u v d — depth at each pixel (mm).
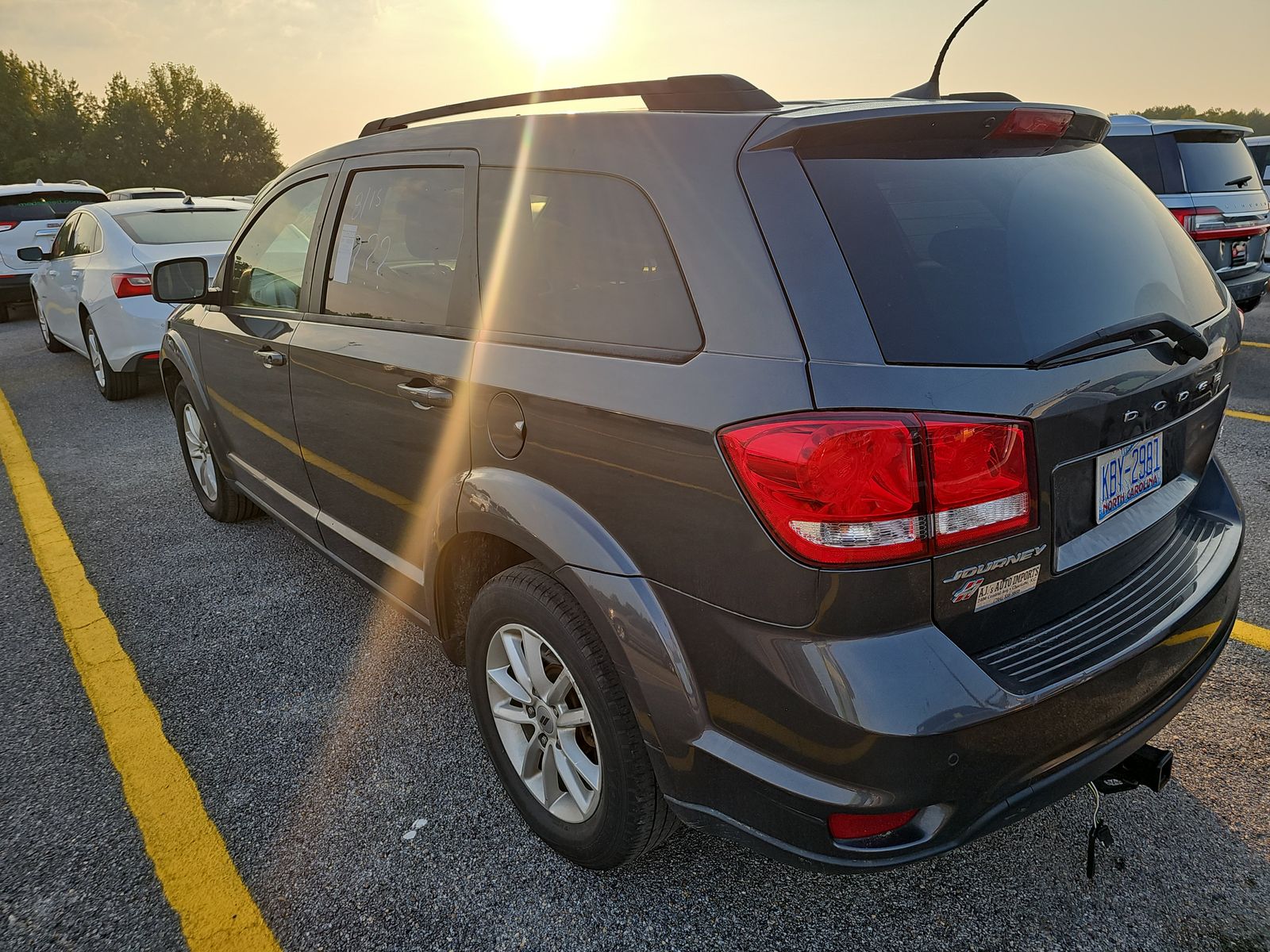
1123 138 7223
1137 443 1734
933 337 1413
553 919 1933
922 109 1589
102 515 4562
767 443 1396
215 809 2314
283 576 3748
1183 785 2266
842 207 1491
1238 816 2148
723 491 1475
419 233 2330
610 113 1853
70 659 3109
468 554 2268
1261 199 7492
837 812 1456
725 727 1596
